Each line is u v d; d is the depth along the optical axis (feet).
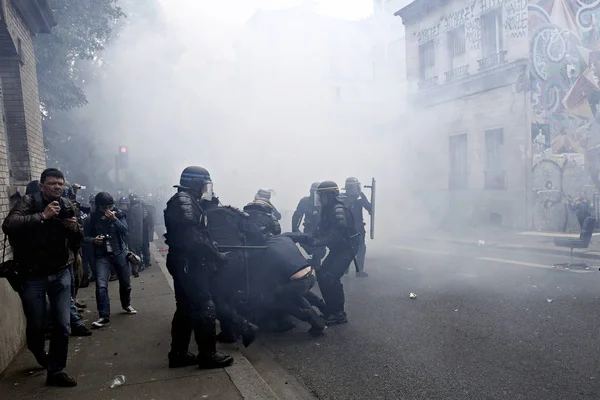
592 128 43.70
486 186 46.93
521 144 43.01
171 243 11.59
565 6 42.60
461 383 10.94
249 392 10.23
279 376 11.95
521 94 42.73
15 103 19.72
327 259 16.58
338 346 13.98
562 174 42.37
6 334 12.08
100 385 10.73
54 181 10.39
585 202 35.32
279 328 15.58
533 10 41.98
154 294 20.68
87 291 21.90
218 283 13.64
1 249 13.29
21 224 9.89
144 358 12.53
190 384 10.70
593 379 10.84
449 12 50.08
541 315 15.97
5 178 14.62
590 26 42.88
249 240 14.87
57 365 10.74
